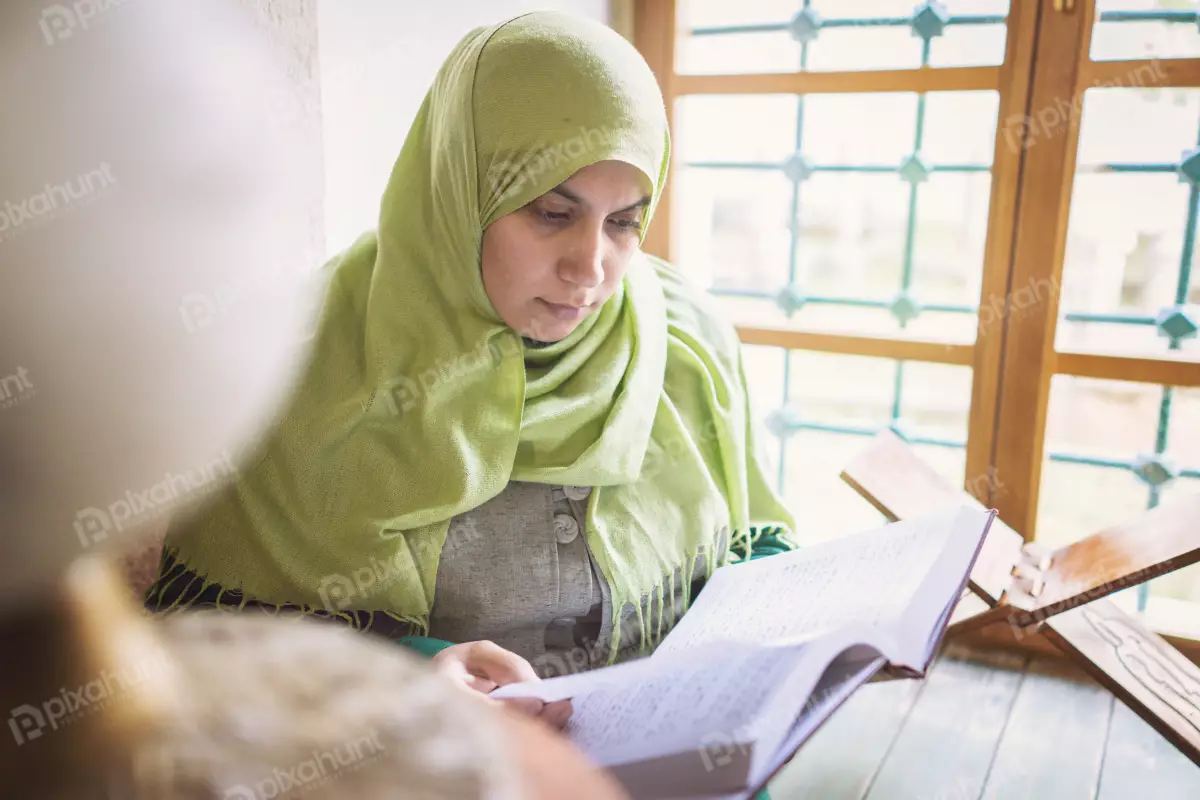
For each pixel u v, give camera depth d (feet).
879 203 10.43
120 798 0.52
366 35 4.11
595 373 3.74
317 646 0.66
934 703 5.64
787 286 6.70
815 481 9.18
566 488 3.56
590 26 3.34
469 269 3.42
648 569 3.59
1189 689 3.94
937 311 6.28
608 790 0.71
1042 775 4.92
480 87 3.24
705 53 6.83
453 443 3.34
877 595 2.65
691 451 3.85
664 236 6.69
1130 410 9.66
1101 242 7.86
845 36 6.82
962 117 6.63
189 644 0.63
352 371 3.45
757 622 2.86
